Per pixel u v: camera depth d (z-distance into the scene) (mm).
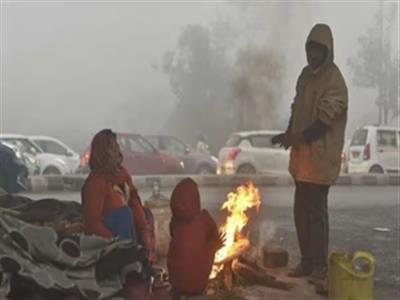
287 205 14836
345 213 13531
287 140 6793
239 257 6641
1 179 6980
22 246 4844
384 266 8031
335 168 6691
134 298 4988
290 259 7992
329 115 6570
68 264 4855
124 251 4988
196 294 5445
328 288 6113
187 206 5375
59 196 16828
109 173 5320
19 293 4758
